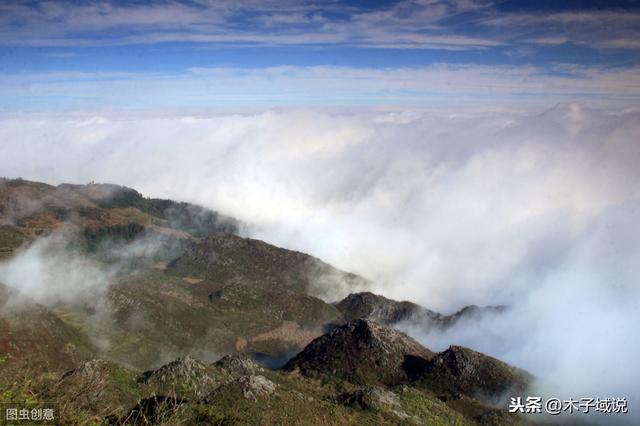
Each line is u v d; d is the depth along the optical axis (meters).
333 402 94.12
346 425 74.44
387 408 91.00
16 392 24.73
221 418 60.47
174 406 31.03
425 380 130.75
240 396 72.06
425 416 94.19
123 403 67.25
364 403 91.69
